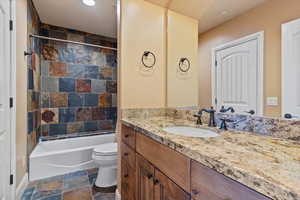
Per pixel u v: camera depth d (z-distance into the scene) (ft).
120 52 5.08
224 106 3.93
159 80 5.72
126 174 4.49
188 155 2.10
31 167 6.44
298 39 2.55
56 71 9.19
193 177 2.04
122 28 5.02
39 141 8.21
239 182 1.46
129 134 4.33
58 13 7.84
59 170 6.97
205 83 4.56
